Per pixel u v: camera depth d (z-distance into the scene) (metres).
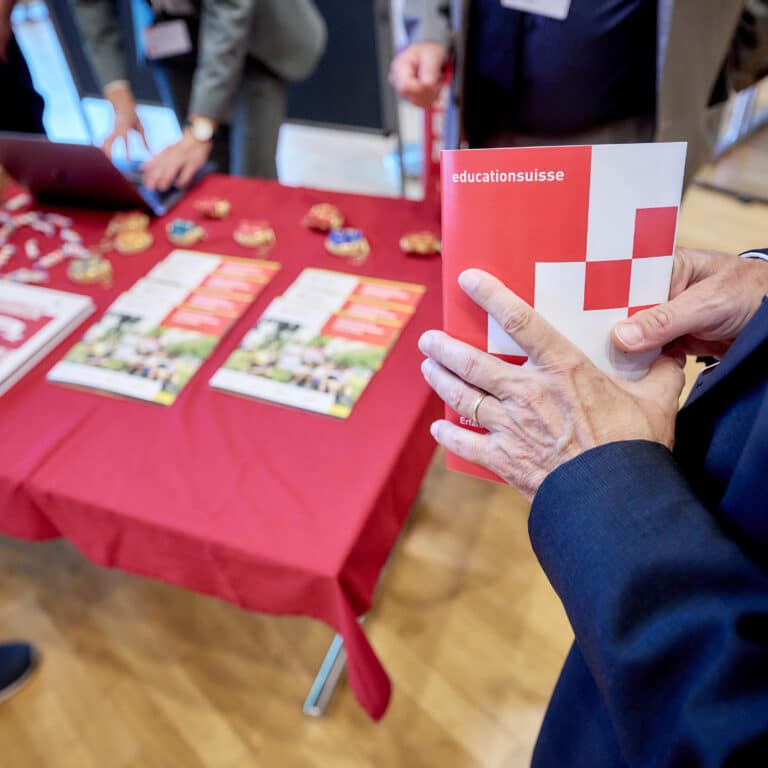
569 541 0.42
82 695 1.28
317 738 1.20
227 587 0.80
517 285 0.46
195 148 1.52
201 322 1.05
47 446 0.87
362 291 1.10
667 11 1.19
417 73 1.45
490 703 1.23
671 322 0.46
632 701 0.38
